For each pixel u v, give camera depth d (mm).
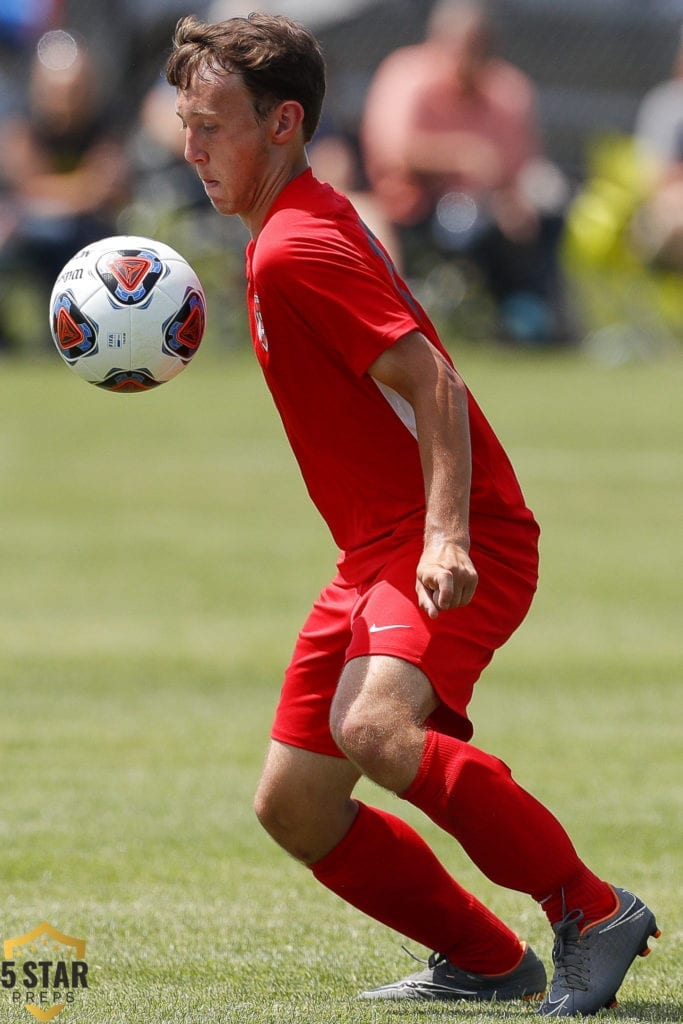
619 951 12812
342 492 13406
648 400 59156
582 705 24734
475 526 13211
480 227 65875
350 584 13492
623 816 19438
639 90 95375
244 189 13141
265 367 13258
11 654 27484
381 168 66312
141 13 77125
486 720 23906
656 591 32656
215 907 16312
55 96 63344
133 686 25703
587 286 73625
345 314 12547
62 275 14086
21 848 18156
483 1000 13664
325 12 87562
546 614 30750
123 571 34062
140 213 64875
